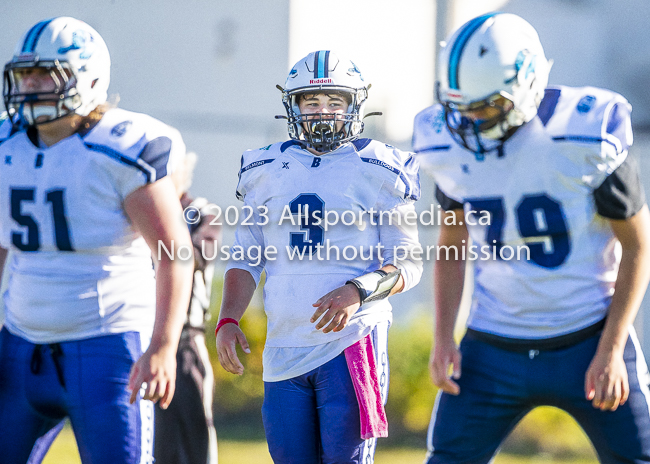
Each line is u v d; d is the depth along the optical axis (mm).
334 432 11039
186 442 12383
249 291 12008
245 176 11875
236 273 12008
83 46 10312
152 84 34250
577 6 40250
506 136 10828
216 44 34562
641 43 40375
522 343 11359
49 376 10609
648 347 35656
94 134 10391
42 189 10312
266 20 34844
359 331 11180
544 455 24734
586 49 40344
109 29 34000
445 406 11867
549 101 10883
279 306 11352
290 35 34844
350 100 11570
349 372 11078
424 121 11625
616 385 10688
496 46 10281
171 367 10188
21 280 10680
